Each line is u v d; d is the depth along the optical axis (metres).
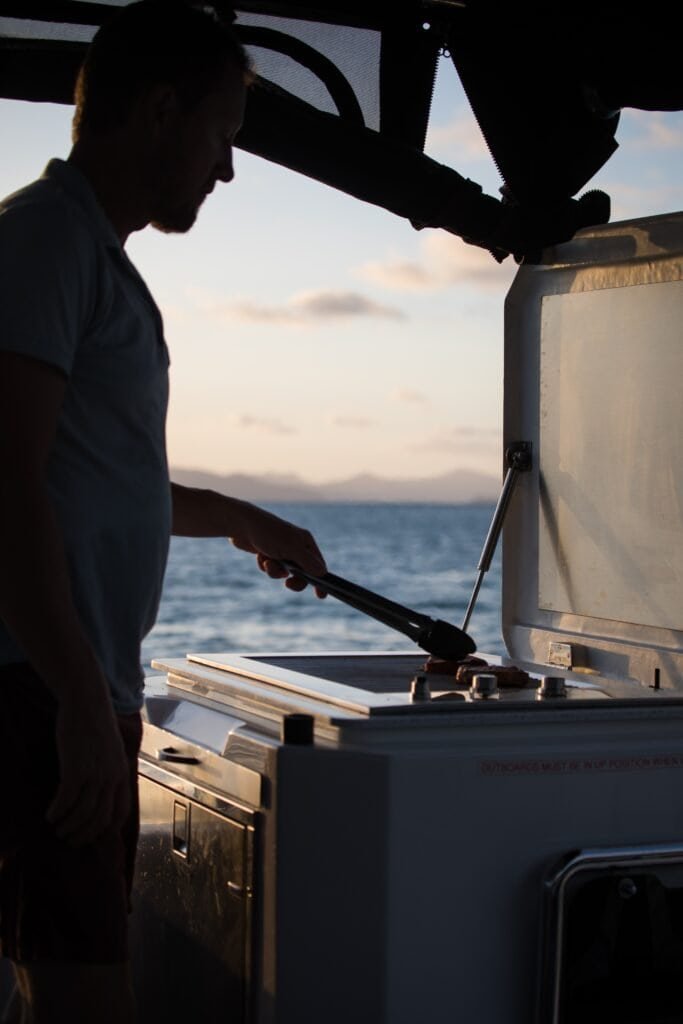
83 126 1.58
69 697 1.37
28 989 1.53
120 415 1.53
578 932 1.54
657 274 2.09
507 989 1.54
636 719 1.66
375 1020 1.49
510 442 2.38
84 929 1.47
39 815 1.48
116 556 1.53
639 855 1.56
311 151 2.26
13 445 1.38
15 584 1.36
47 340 1.40
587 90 2.27
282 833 1.53
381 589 35.47
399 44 2.26
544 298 2.33
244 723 1.73
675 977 1.60
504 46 2.26
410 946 1.49
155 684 2.19
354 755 1.49
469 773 1.51
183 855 1.80
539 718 1.61
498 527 2.32
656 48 2.15
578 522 2.24
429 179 2.28
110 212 1.57
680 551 2.03
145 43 1.53
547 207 2.30
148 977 1.94
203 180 1.60
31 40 2.17
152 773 1.94
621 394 2.15
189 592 27.33
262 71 2.27
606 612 2.18
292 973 1.53
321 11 2.19
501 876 1.53
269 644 25.38
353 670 2.02
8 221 1.45
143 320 1.55
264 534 2.02
